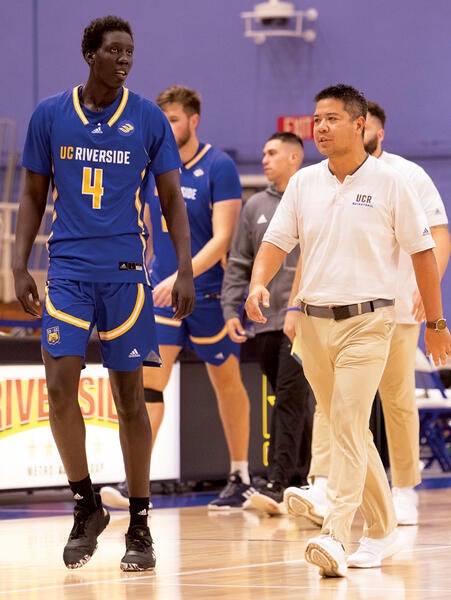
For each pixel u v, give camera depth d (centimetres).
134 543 756
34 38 2781
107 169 728
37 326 1644
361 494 742
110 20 720
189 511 1193
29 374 1258
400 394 996
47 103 736
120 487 1177
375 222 757
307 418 1311
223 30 2648
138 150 734
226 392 1232
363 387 741
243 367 1448
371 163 762
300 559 808
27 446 1253
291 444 1141
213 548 873
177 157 759
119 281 729
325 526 732
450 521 1055
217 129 2658
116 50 714
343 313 754
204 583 696
